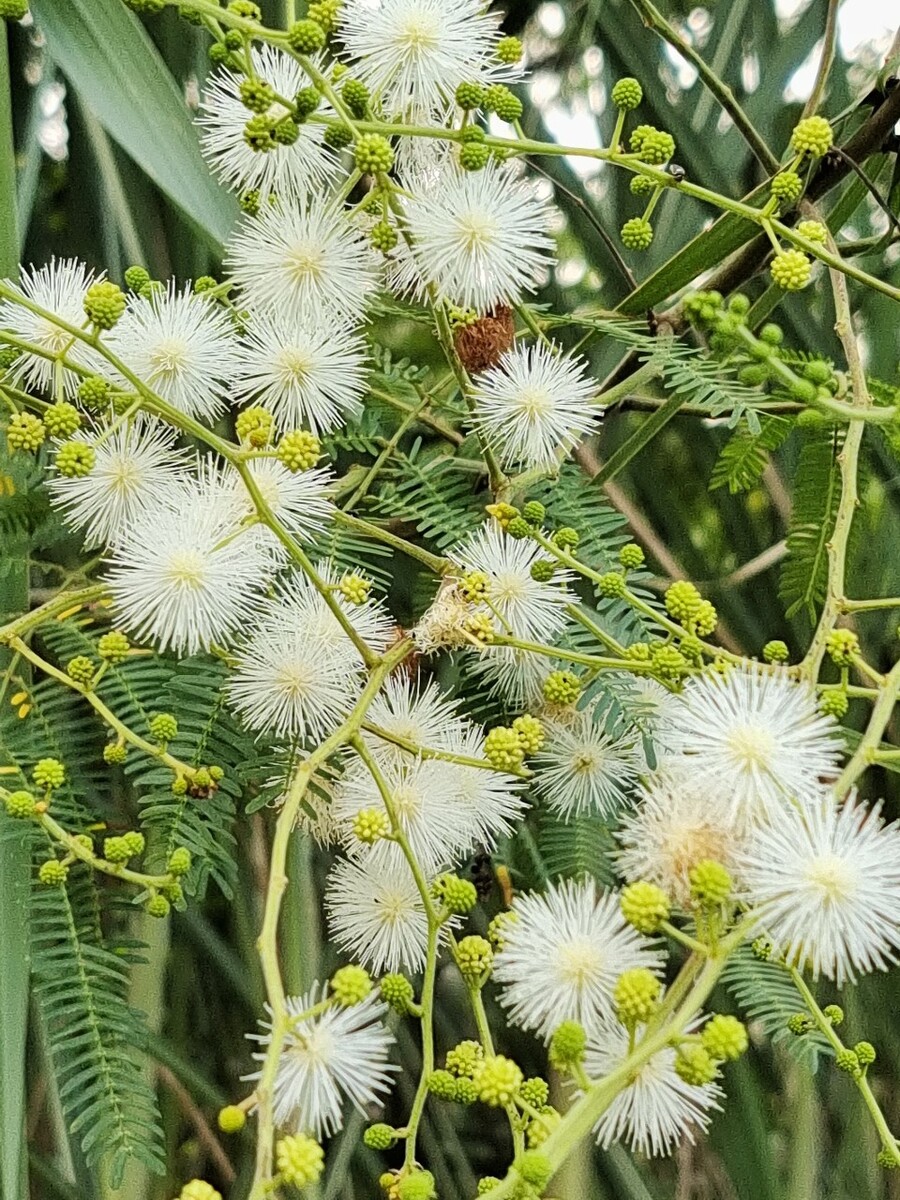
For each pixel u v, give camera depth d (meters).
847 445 0.14
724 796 0.12
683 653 0.13
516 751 0.13
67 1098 0.14
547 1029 0.11
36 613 0.14
